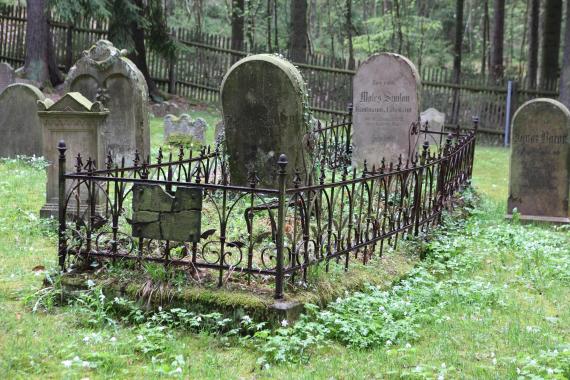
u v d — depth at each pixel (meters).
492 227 9.59
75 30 25.34
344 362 4.70
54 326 5.10
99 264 5.76
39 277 6.17
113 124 11.67
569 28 21.00
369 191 6.64
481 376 4.54
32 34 21.95
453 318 5.91
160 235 5.47
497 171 16.64
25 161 12.09
